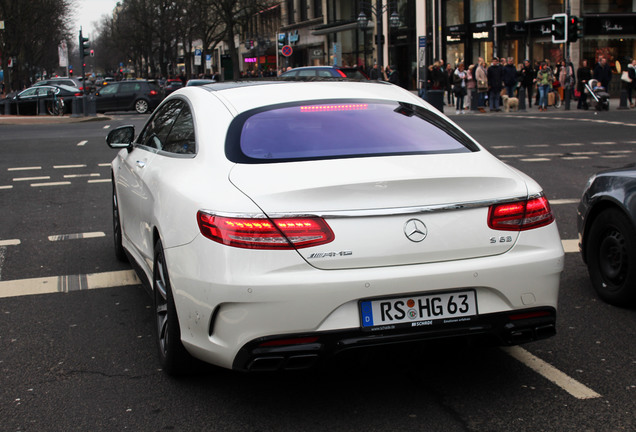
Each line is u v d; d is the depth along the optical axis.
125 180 5.46
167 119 4.84
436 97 24.23
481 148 3.97
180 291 3.48
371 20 48.88
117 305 5.32
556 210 8.80
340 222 3.21
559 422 3.34
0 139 20.11
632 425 3.30
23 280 6.02
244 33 74.62
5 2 54.03
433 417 3.42
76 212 9.16
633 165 5.23
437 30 32.25
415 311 3.27
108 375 4.01
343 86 4.50
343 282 3.16
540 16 36.62
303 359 3.20
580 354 4.21
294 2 62.12
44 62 103.25
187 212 3.49
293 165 3.51
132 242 5.17
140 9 80.50
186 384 3.87
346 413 3.48
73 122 28.70
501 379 3.86
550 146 15.74
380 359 4.17
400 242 3.25
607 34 34.72
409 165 3.51
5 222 8.55
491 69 27.67
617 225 4.98
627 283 4.92
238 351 3.22
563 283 5.75
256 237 3.17
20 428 3.38
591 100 28.36
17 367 4.15
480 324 3.36
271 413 3.50
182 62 99.50
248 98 4.18
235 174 3.48
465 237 3.34
